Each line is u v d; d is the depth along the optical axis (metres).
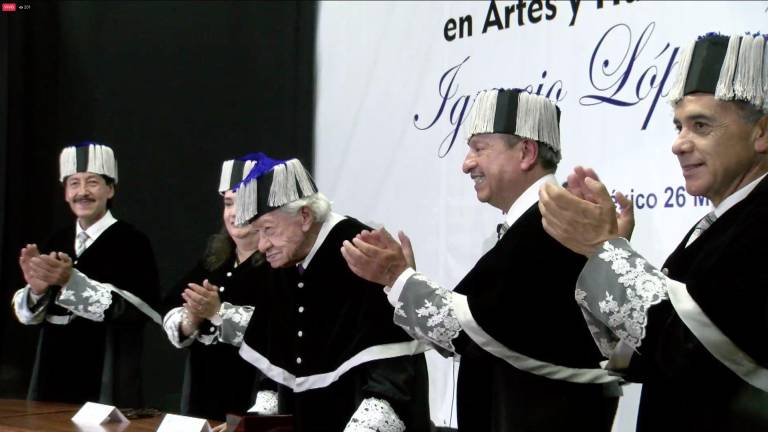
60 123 9.14
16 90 9.07
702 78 2.93
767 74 2.88
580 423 3.43
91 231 7.05
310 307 4.23
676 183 5.64
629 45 5.91
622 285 2.85
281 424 4.04
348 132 7.46
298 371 4.21
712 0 5.57
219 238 6.39
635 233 5.79
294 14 7.98
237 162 6.14
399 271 3.61
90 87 9.08
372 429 3.78
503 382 3.51
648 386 3.08
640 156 5.82
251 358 4.57
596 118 6.03
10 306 8.96
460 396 3.67
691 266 2.90
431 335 3.51
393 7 7.25
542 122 3.66
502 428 3.48
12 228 9.01
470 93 6.71
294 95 7.95
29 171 9.09
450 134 6.81
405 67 7.14
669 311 2.77
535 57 6.37
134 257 7.02
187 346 6.12
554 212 2.99
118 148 8.96
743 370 2.73
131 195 8.91
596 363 3.48
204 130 8.59
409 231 7.00
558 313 3.43
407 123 7.09
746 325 2.66
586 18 6.13
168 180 8.76
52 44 9.18
